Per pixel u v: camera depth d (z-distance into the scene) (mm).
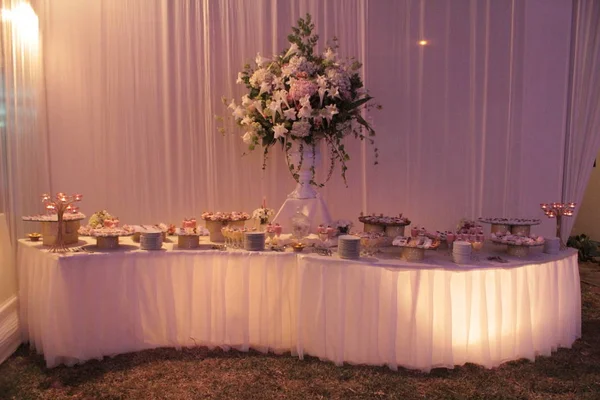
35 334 3377
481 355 3107
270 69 3758
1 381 2982
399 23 4406
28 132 4070
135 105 4387
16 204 3846
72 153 4355
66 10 4293
